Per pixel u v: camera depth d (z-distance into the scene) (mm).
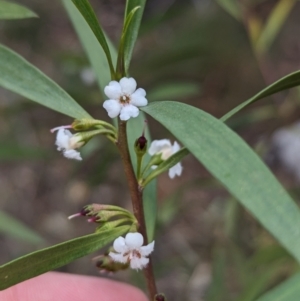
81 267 408
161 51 361
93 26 129
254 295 235
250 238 328
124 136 137
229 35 413
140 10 137
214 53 400
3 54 154
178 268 393
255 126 411
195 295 381
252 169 107
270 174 105
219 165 109
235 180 106
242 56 416
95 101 303
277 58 439
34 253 123
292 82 129
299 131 315
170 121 118
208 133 113
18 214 451
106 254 153
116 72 134
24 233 239
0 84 152
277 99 337
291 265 280
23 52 469
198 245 406
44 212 452
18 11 170
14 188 465
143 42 442
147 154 167
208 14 423
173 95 306
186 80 422
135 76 338
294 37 450
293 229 100
